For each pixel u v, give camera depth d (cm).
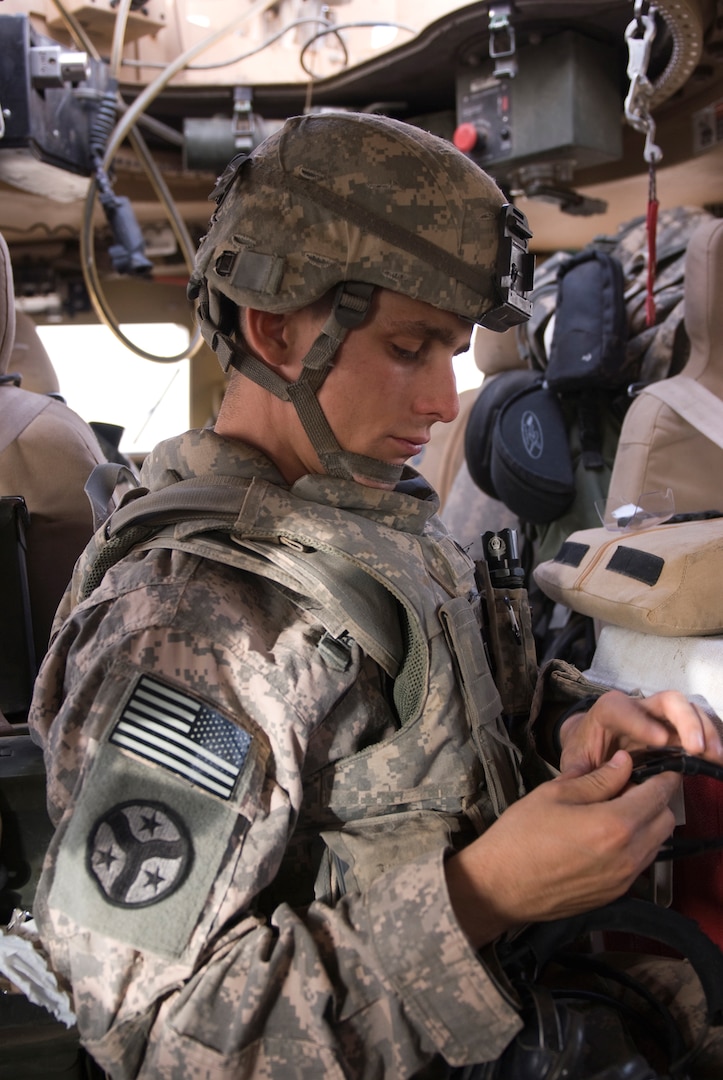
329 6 264
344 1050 84
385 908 86
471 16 235
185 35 271
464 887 87
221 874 85
